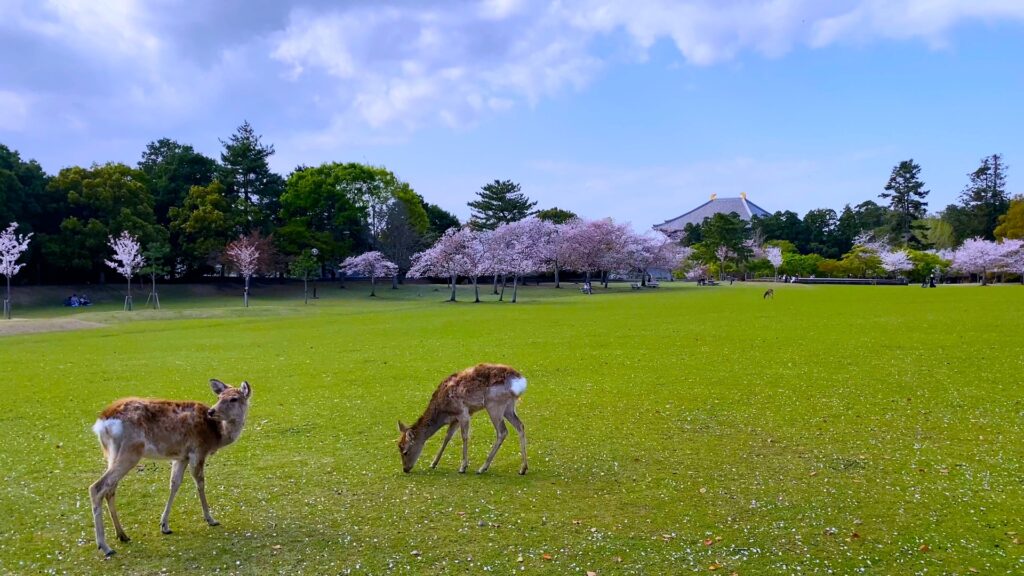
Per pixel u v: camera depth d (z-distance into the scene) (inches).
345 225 2992.1
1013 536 252.8
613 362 727.1
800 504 291.6
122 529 261.0
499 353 821.9
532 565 234.5
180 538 264.4
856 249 3863.2
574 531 265.0
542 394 558.3
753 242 4594.0
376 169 3176.7
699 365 691.4
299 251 2706.7
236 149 2847.0
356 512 291.6
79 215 2260.1
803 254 4591.5
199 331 1221.7
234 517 287.4
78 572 235.0
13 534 271.0
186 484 335.0
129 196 2288.4
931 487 310.2
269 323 1406.3
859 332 965.8
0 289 2069.4
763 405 497.0
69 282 2349.9
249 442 418.6
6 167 2139.5
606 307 1745.8
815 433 415.5
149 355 861.2
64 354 879.1
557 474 343.3
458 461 377.1
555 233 3213.6
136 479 342.6
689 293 2519.7
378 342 983.6
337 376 672.4
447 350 864.9
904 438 399.2
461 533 265.1
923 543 247.9
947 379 577.6
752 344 853.8
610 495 308.0
